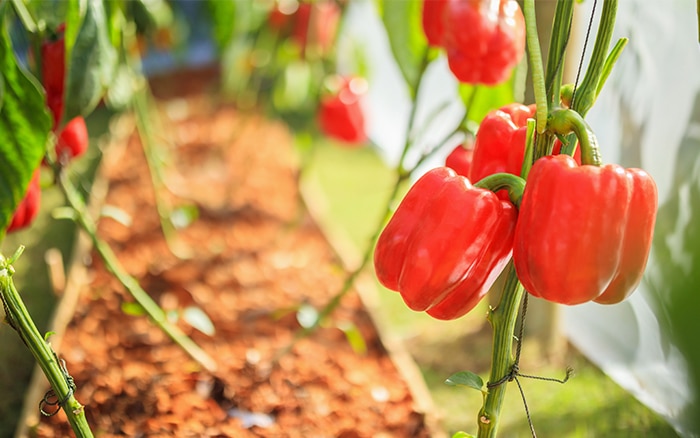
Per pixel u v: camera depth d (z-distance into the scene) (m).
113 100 1.49
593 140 0.94
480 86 1.27
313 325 1.44
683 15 1.36
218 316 1.69
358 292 1.82
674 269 1.10
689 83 1.34
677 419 1.36
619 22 1.51
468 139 1.24
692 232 1.10
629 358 1.50
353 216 2.45
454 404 1.49
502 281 1.66
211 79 3.56
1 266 1.03
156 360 1.47
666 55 1.39
